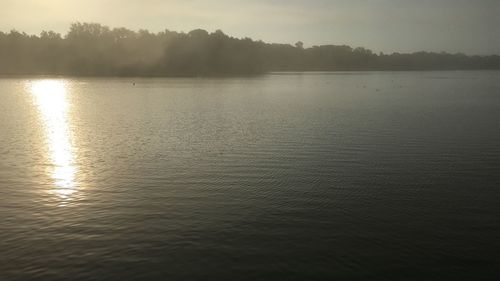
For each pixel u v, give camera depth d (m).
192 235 17.06
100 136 38.31
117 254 15.66
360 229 17.44
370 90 95.38
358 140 34.19
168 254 15.61
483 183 22.97
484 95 78.38
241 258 15.26
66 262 15.17
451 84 118.81
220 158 28.97
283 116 49.88
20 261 15.27
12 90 95.88
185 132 39.62
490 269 14.48
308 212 19.20
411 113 51.53
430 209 19.45
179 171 26.00
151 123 45.84
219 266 14.78
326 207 19.78
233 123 44.72
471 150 30.30
